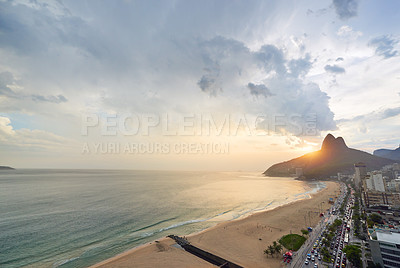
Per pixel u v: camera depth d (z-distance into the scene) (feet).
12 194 617.62
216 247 280.31
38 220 368.48
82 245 280.51
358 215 402.93
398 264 203.72
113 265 229.04
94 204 504.84
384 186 580.71
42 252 257.34
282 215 446.60
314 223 388.57
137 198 601.21
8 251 255.70
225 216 448.24
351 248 230.48
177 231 348.18
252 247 281.54
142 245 288.30
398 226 327.88
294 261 239.71
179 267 227.40
